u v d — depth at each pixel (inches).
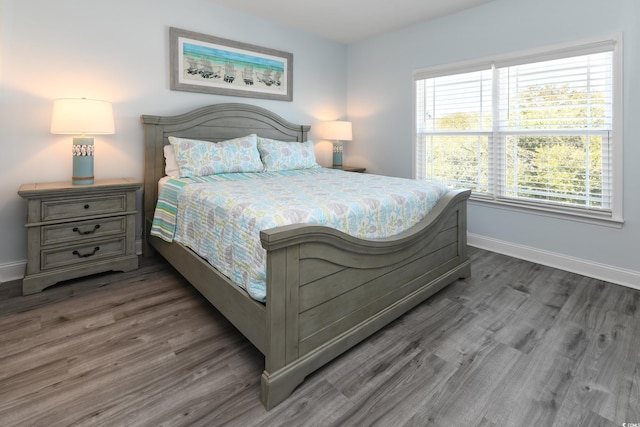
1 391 56.4
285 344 55.4
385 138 165.2
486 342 71.4
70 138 107.6
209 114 131.0
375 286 72.4
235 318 65.6
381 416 52.0
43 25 100.0
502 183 127.1
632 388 57.6
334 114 177.5
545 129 114.7
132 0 114.0
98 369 62.4
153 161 119.5
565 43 106.7
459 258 101.3
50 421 50.6
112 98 113.0
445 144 143.5
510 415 52.2
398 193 84.5
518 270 111.8
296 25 151.6
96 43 108.7
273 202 71.0
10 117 97.7
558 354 67.2
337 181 103.2
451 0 123.8
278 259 52.6
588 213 106.5
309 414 52.4
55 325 76.9
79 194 97.3
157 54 120.3
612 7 97.6
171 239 98.6
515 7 117.4
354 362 65.0
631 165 97.9
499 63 122.5
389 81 161.0
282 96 154.0
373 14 138.0
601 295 93.4
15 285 97.5
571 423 50.7
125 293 93.4
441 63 140.3
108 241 104.0
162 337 72.8
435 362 64.9
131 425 50.1
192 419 51.3
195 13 127.0
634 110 96.3
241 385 58.6
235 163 121.5
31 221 91.0
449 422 50.9
